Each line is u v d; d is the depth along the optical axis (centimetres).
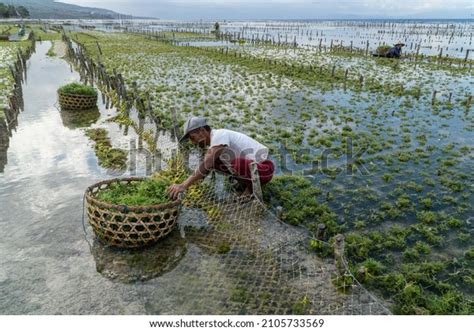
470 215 726
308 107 1529
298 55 3559
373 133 1194
